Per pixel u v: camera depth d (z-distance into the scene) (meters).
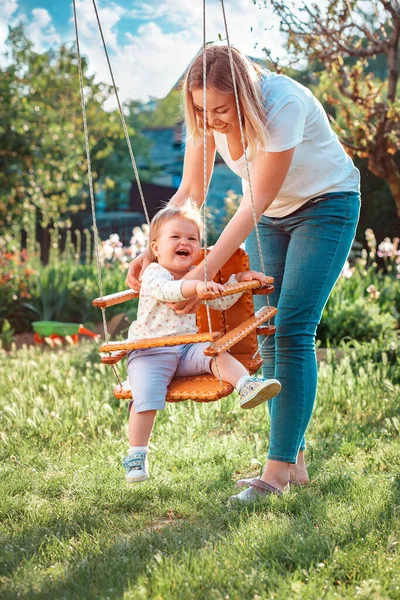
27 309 11.98
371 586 2.39
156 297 3.16
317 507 3.21
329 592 2.35
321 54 7.34
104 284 12.22
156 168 32.03
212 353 2.72
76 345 9.28
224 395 2.97
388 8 7.26
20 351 8.84
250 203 3.24
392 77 7.58
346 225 3.53
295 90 3.32
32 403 5.77
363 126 7.62
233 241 3.20
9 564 2.72
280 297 3.54
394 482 3.54
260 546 2.75
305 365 3.51
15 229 15.26
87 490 3.70
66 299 11.92
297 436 3.51
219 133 3.56
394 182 7.89
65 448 4.61
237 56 3.20
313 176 3.44
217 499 3.42
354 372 6.50
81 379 6.69
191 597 2.37
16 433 4.87
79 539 3.01
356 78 7.62
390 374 6.29
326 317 8.15
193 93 3.19
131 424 3.21
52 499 3.62
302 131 3.25
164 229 3.33
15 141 13.96
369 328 7.99
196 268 3.17
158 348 3.24
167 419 5.12
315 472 3.89
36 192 14.68
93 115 18.14
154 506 3.47
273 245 3.71
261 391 3.00
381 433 4.63
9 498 3.54
